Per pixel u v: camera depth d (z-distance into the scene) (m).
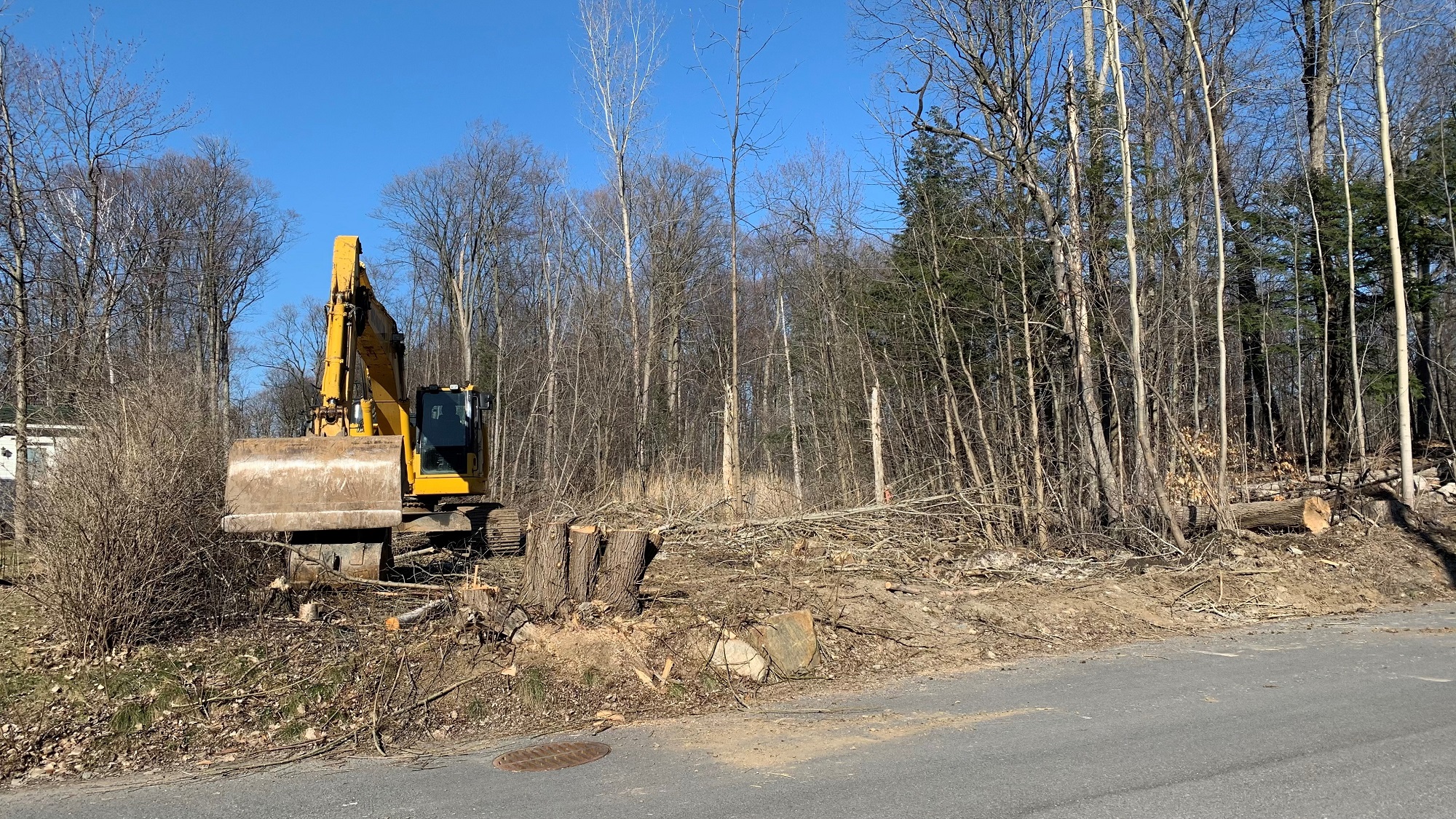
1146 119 16.06
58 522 7.46
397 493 9.08
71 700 6.61
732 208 17.69
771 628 8.40
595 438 24.55
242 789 5.52
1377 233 22.30
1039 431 15.17
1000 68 14.59
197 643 7.60
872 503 16.55
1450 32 17.95
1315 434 23.61
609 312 28.23
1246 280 22.94
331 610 8.55
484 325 42.16
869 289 20.06
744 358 31.03
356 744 6.43
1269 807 4.70
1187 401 20.69
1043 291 15.98
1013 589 11.06
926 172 16.77
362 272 11.73
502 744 6.42
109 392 8.71
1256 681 7.62
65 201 17.19
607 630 8.08
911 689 7.74
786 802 5.00
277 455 9.05
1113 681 7.80
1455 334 26.69
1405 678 7.62
